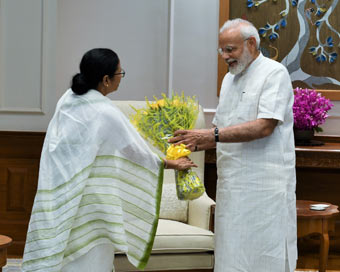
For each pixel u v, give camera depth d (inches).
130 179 123.3
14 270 172.9
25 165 193.9
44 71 192.9
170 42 195.2
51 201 116.6
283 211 126.6
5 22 192.2
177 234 141.5
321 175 196.9
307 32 193.2
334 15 193.2
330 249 197.0
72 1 202.2
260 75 126.4
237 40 125.3
